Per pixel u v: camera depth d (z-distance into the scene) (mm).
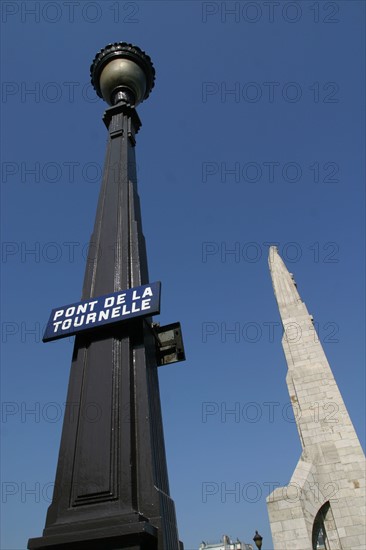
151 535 6422
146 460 7406
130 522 6395
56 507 7180
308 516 18750
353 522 19422
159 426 8539
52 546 6492
